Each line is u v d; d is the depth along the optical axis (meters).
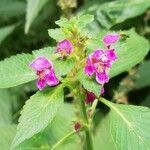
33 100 0.17
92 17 0.18
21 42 0.38
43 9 0.38
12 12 0.39
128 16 0.32
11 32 0.38
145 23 0.34
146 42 0.23
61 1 0.31
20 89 0.34
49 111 0.17
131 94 0.33
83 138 0.23
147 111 0.18
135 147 0.17
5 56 0.38
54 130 0.22
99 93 0.16
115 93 0.30
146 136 0.17
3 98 0.33
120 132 0.17
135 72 0.31
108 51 0.17
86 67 0.17
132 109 0.18
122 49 0.20
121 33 0.19
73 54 0.17
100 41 0.17
